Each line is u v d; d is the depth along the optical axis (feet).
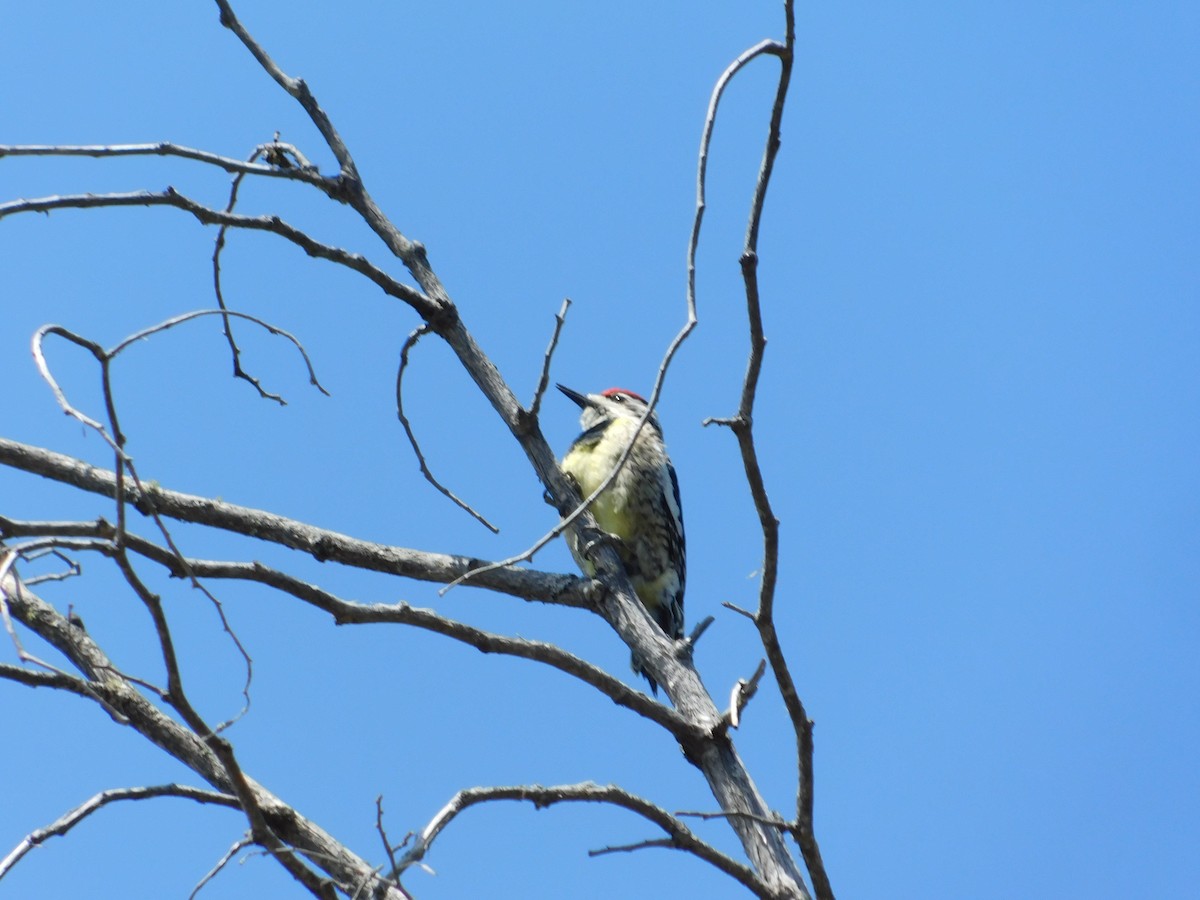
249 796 23.52
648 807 27.12
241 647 23.66
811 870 28.02
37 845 24.03
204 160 32.96
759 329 26.18
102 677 30.60
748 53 25.96
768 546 26.78
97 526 29.43
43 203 30.22
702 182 26.11
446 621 30.37
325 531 36.24
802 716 27.55
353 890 27.73
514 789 25.76
